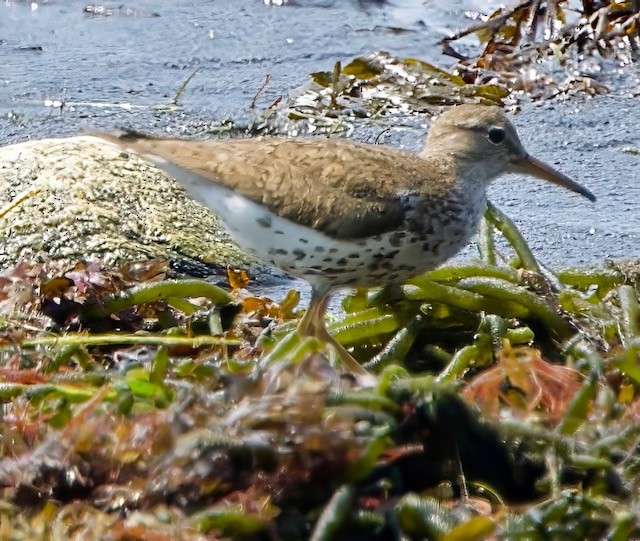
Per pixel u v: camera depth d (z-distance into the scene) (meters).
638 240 15.36
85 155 15.04
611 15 21.75
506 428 7.64
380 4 25.61
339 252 11.03
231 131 19.52
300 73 22.22
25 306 10.62
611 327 10.45
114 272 11.13
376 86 20.64
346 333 10.69
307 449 6.84
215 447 6.80
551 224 15.96
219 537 6.57
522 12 21.62
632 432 7.71
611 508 7.05
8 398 8.30
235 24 25.09
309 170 11.07
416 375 10.12
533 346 10.59
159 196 14.84
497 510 7.27
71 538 6.48
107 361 10.30
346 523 6.70
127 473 7.03
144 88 21.52
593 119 19.64
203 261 14.40
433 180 11.41
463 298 10.59
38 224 14.03
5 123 19.59
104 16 25.86
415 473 7.41
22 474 6.97
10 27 25.08
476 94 20.33
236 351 10.42
